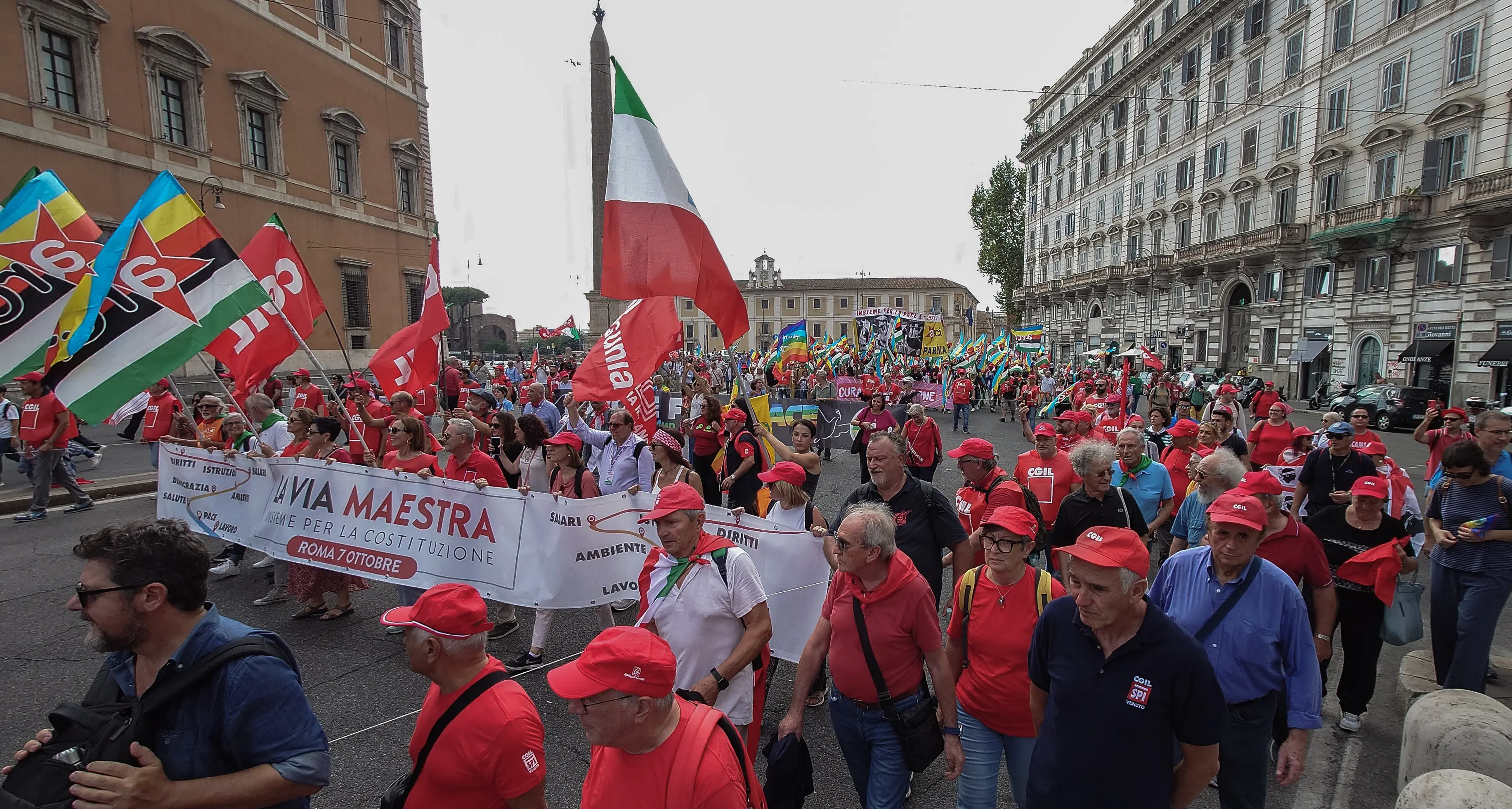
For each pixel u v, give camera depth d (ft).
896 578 9.46
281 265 22.79
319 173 95.30
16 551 24.00
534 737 7.07
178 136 75.72
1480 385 80.59
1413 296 88.99
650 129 15.89
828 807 11.56
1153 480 18.40
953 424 68.85
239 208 82.02
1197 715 7.27
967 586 10.36
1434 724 10.74
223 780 5.75
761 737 13.51
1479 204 77.92
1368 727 14.29
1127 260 154.40
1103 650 7.77
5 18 59.52
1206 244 123.65
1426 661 16.15
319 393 41.75
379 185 107.55
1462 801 7.98
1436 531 14.66
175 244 17.94
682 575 10.15
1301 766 9.21
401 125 113.09
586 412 34.22
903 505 13.41
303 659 16.03
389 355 28.35
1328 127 101.45
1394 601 13.30
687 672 9.91
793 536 14.52
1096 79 168.86
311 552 17.80
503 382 52.11
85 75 65.36
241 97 82.33
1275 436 26.53
